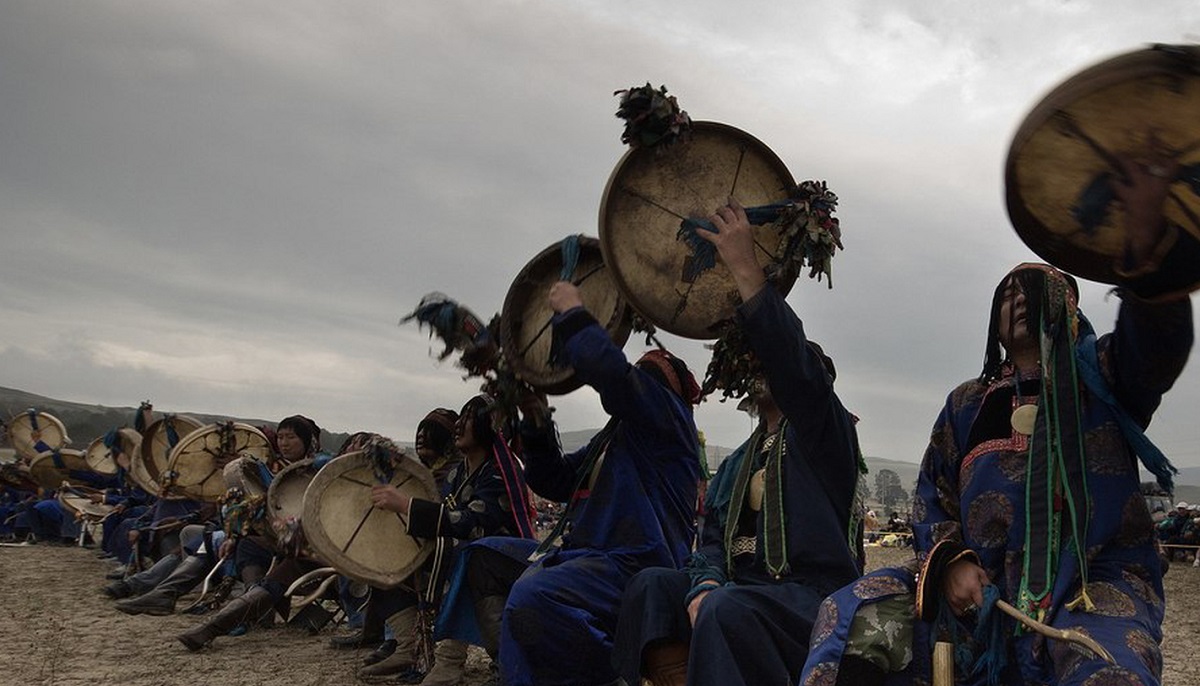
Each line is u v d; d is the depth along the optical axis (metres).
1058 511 3.30
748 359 4.40
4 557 15.35
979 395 3.67
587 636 4.68
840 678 3.35
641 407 4.80
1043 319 3.42
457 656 6.21
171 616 9.59
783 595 3.92
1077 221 2.95
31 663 7.06
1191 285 2.88
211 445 11.56
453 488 6.77
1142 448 3.27
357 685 6.55
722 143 4.48
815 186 4.35
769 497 4.19
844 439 4.15
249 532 9.03
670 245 4.53
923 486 3.76
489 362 5.47
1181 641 11.00
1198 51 2.51
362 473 6.65
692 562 4.29
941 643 3.26
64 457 19.05
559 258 5.33
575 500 5.15
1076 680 2.96
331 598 8.84
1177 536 29.36
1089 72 2.67
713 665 3.70
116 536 13.55
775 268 4.36
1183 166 2.74
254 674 6.88
